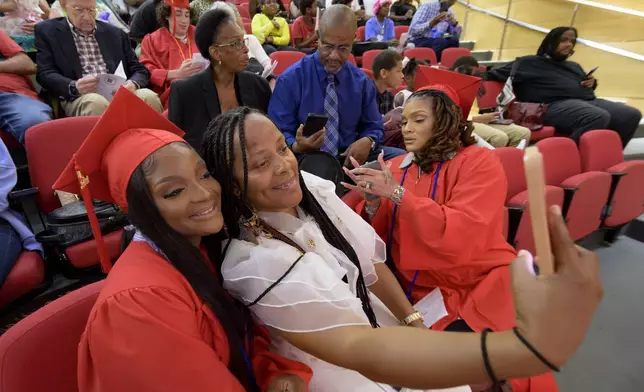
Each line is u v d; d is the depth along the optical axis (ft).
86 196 2.69
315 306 2.42
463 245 4.21
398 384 2.03
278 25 15.55
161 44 10.12
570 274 1.44
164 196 2.43
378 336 2.14
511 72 13.28
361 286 3.46
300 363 2.92
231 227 2.96
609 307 6.98
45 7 10.40
